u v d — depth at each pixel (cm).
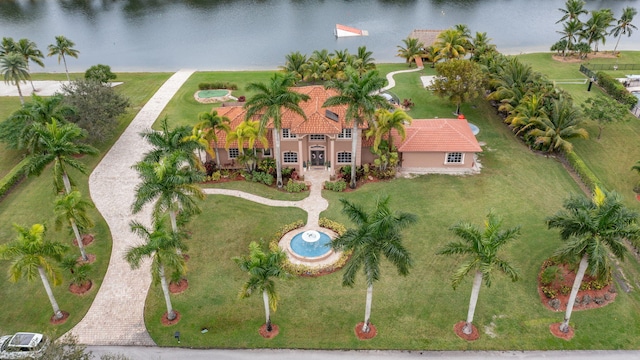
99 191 4966
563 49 8956
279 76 4597
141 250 3059
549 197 4847
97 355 3253
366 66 7250
